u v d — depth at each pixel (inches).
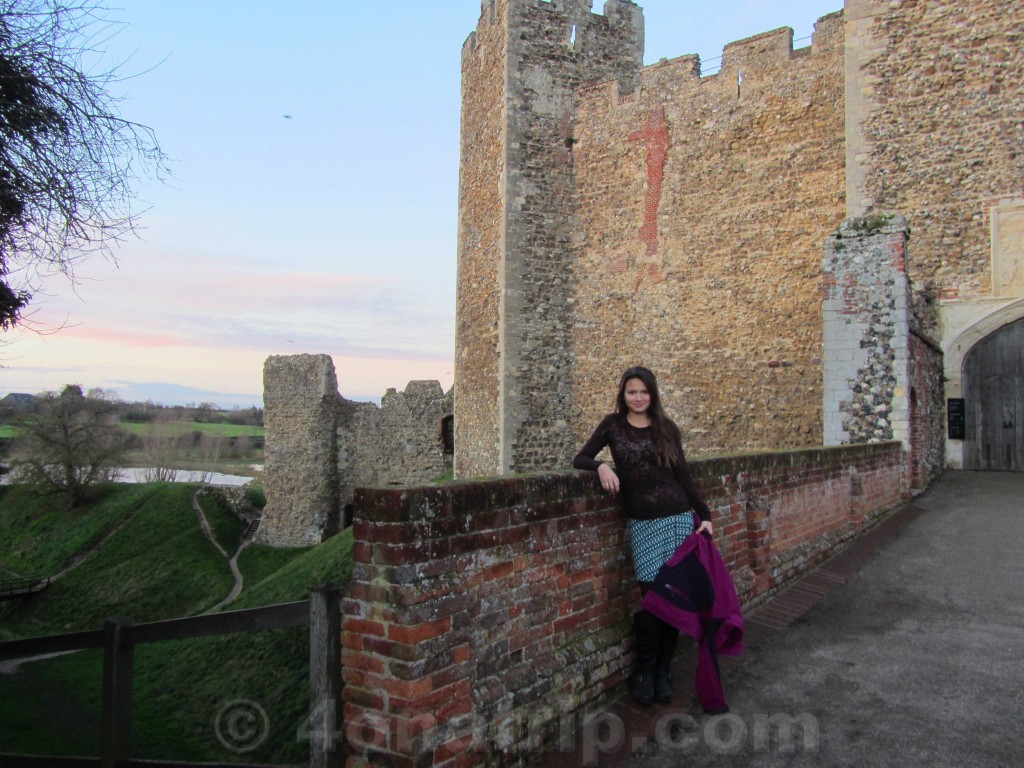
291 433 1023.0
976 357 437.4
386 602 95.9
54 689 498.9
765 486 204.8
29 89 167.9
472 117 682.8
